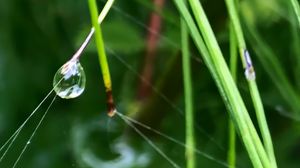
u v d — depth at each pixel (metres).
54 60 0.17
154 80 0.16
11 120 0.17
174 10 0.16
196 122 0.17
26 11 0.17
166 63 0.16
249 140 0.09
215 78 0.10
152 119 0.16
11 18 0.16
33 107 0.17
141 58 0.16
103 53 0.10
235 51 0.11
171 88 0.16
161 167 0.16
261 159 0.09
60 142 0.17
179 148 0.16
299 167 0.16
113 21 0.16
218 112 0.17
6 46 0.17
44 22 0.17
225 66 0.10
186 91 0.12
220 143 0.16
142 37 0.17
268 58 0.14
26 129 0.17
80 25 0.16
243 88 0.15
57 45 0.17
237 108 0.10
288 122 0.16
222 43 0.15
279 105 0.16
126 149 0.16
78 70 0.11
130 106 0.16
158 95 0.16
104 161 0.16
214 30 0.14
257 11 0.15
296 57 0.15
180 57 0.16
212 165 0.16
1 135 0.17
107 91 0.10
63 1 0.16
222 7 0.14
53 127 0.17
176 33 0.16
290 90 0.14
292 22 0.14
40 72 0.17
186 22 0.10
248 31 0.14
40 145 0.17
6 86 0.17
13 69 0.17
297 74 0.15
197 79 0.16
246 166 0.16
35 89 0.17
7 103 0.17
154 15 0.16
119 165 0.16
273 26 0.16
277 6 0.15
